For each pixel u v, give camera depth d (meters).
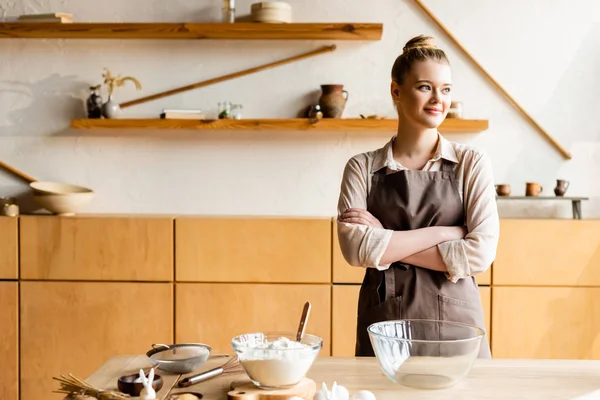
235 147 3.76
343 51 3.72
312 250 3.38
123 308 3.42
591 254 3.34
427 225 2.06
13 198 3.71
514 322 3.35
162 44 3.74
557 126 3.70
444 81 1.96
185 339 3.41
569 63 3.69
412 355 1.41
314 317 3.38
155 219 3.41
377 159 2.12
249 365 1.39
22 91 3.77
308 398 1.40
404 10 3.71
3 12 3.75
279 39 3.71
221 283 3.40
